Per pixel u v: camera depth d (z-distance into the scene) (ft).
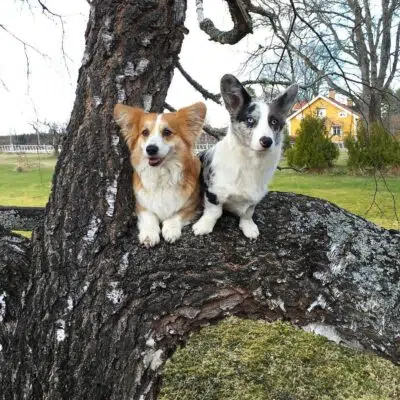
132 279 3.31
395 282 3.27
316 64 8.03
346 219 3.56
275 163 4.01
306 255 3.37
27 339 3.33
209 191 3.81
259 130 3.84
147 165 3.85
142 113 3.73
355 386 6.48
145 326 3.29
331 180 16.94
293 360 7.13
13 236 3.68
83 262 3.37
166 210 3.89
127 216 3.58
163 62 3.76
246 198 3.68
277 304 3.30
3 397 3.34
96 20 3.61
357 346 3.21
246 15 4.78
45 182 13.47
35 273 3.46
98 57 3.60
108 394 3.26
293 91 4.23
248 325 8.21
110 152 3.58
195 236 3.51
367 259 3.35
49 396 3.24
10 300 3.44
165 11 3.60
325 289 3.26
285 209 3.63
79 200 3.46
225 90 4.20
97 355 3.26
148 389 3.35
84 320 3.29
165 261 3.35
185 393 6.31
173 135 3.97
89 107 3.59
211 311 3.35
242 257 3.38
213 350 7.39
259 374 6.76
